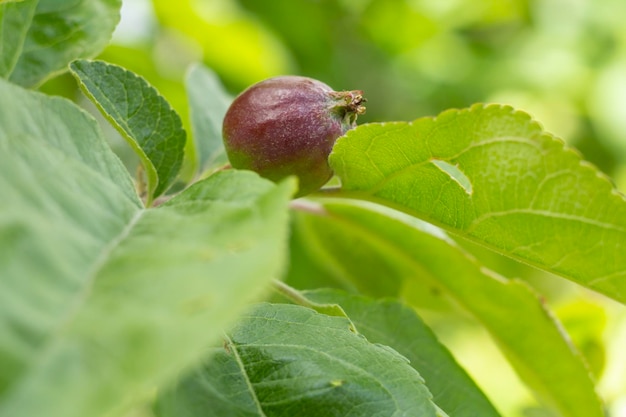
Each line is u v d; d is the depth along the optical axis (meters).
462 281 0.33
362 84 0.61
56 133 0.23
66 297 0.20
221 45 0.51
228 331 0.25
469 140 0.26
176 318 0.19
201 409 0.23
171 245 0.21
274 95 0.27
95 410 0.18
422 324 0.30
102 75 0.27
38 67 0.29
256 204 0.22
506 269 0.39
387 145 0.26
